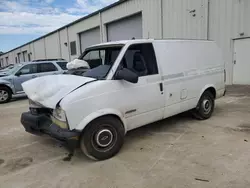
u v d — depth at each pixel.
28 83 3.84
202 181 2.71
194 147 3.67
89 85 3.20
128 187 2.67
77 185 2.77
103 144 3.36
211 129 4.50
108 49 3.85
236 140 3.87
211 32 10.35
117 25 16.48
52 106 3.08
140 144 3.92
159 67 3.99
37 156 3.66
